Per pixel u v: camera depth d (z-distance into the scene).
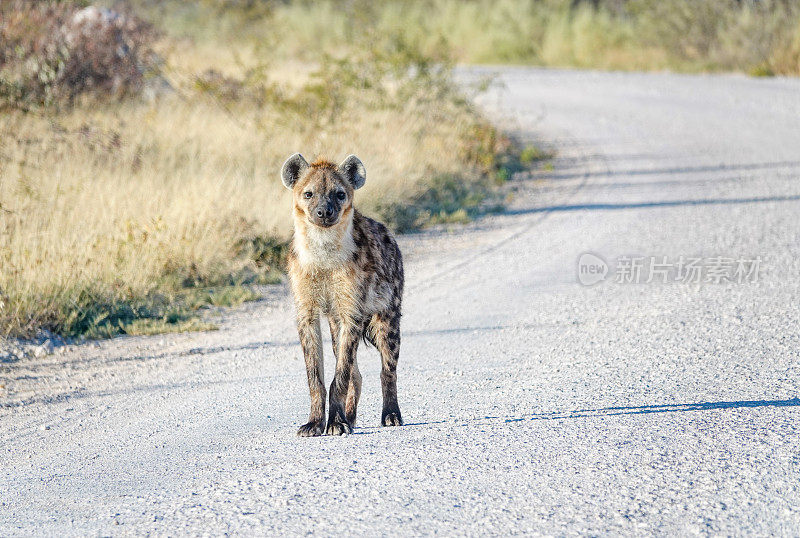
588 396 12.68
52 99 32.41
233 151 30.47
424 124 38.00
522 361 15.10
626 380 13.41
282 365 15.70
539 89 62.22
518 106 55.12
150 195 24.03
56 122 29.23
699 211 28.91
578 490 8.91
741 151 40.31
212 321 19.16
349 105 37.34
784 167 36.16
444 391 13.56
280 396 13.73
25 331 17.28
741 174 35.25
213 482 9.70
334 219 11.03
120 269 20.50
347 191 11.58
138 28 37.94
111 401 13.91
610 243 25.00
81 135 28.03
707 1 71.56
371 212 27.88
